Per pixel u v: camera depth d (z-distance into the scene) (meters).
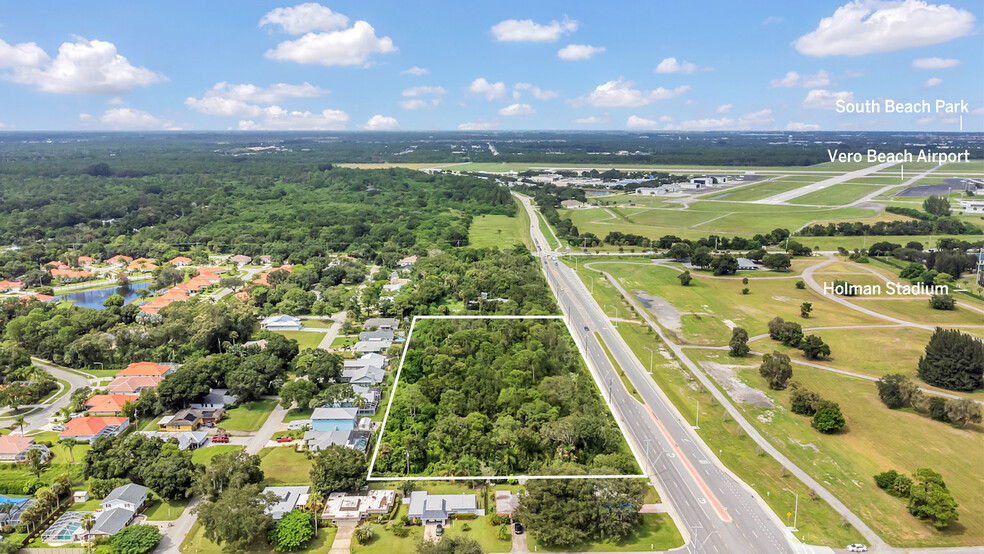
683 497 127.69
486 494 128.62
